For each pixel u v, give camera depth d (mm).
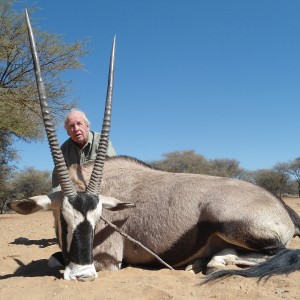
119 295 1539
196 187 2012
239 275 1681
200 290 1590
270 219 1869
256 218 1854
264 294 1470
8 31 6656
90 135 2406
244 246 1867
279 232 1875
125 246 2064
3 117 6570
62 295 1570
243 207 1885
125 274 1867
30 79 6863
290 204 9297
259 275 1671
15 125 6719
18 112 6668
